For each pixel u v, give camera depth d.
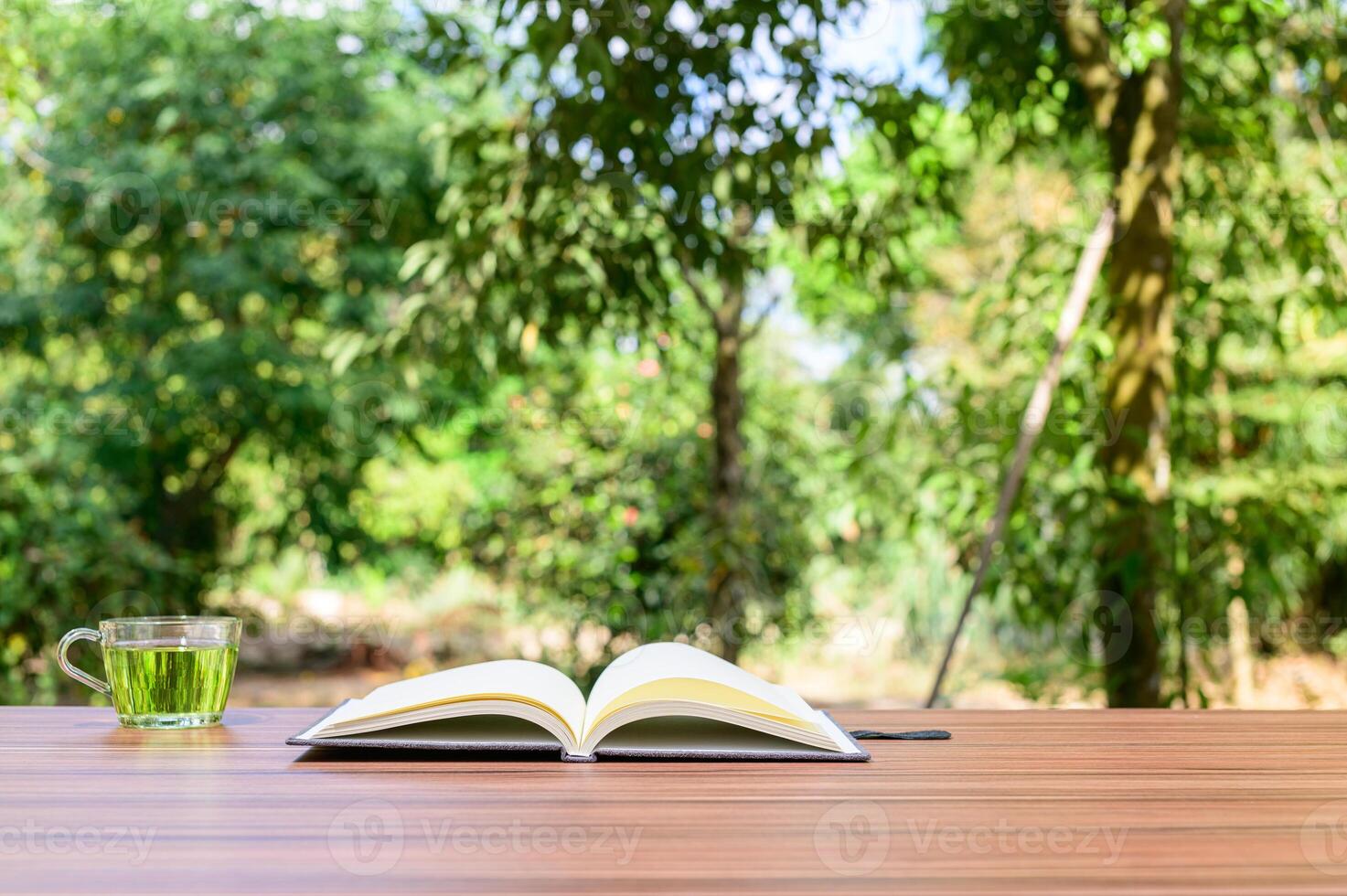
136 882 0.48
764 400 3.98
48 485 4.15
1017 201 4.46
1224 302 2.54
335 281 5.51
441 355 2.84
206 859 0.52
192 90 5.03
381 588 6.89
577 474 3.70
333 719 0.82
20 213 5.35
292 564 7.02
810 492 3.85
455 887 0.48
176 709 0.90
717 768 0.74
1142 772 0.73
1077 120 2.71
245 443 5.83
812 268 4.76
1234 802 0.64
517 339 2.69
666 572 3.52
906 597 4.85
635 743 0.79
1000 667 4.51
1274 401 3.73
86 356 5.77
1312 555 3.57
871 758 0.78
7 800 0.64
